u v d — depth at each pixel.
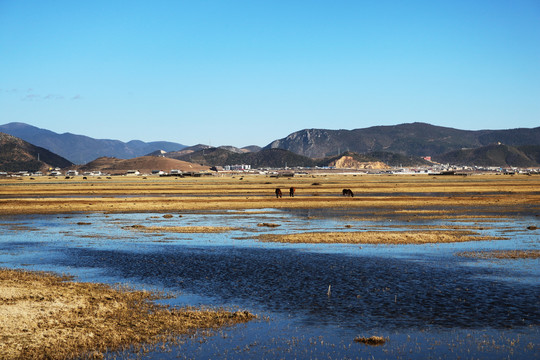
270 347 17.17
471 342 17.52
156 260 32.31
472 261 31.48
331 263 30.92
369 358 16.27
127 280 26.69
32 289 23.89
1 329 18.23
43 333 18.05
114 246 38.25
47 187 146.50
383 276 27.22
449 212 63.06
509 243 38.69
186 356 16.44
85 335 18.06
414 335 18.20
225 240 41.12
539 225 49.78
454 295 23.23
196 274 27.98
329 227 49.41
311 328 18.95
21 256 34.16
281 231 46.53
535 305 21.62
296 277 27.08
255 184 163.25
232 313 20.55
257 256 33.53
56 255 34.47
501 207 70.12
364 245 37.97
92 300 22.36
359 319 19.92
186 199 88.19
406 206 72.44
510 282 25.75
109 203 80.12
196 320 19.81
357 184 157.88
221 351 16.83
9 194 110.12
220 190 122.62
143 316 20.28
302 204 76.81
